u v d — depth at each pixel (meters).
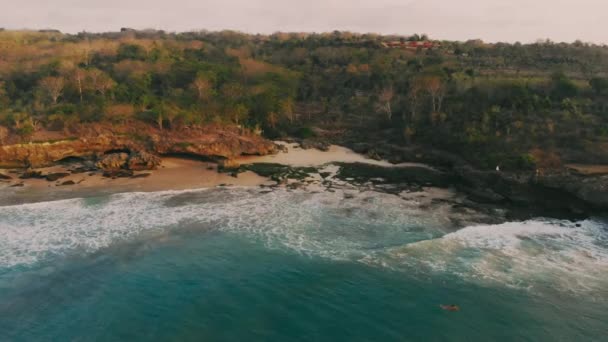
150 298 34.97
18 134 73.19
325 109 108.38
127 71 115.00
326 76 132.50
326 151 83.44
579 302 34.19
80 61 123.19
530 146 66.50
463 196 59.38
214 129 83.19
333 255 41.88
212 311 33.41
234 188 61.94
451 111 84.12
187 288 36.38
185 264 40.19
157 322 32.06
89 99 93.75
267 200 56.97
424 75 92.69
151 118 83.12
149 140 76.31
